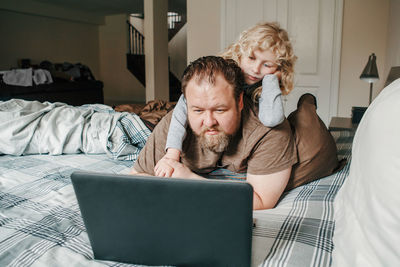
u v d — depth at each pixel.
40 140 1.72
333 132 2.25
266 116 0.88
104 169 1.50
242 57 0.93
